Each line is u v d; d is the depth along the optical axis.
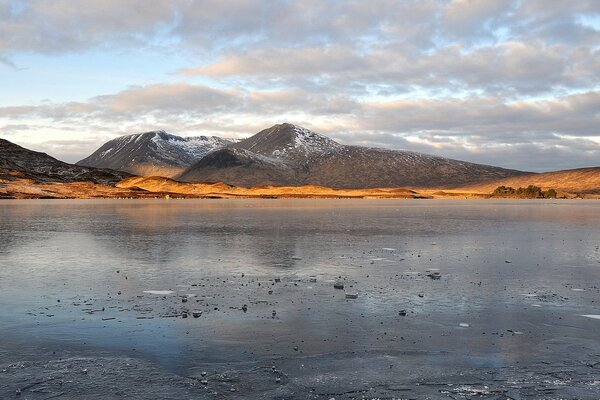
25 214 69.19
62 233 41.22
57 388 10.58
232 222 54.72
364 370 11.56
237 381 10.95
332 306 16.94
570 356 12.46
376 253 29.61
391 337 13.80
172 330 14.33
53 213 72.00
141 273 22.77
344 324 14.94
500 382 10.95
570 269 24.16
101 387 10.62
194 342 13.34
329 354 12.52
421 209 97.44
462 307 16.89
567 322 15.20
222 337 13.74
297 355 12.45
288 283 20.64
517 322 15.21
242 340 13.51
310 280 21.22
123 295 18.42
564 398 10.19
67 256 28.00
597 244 34.44
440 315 15.91
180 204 115.56
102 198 174.62
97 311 16.20
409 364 11.91
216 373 11.36
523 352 12.71
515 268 24.41
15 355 12.42
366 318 15.57
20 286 19.88
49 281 20.89
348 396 10.27
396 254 29.25
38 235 39.56
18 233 41.09
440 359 12.23
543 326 14.81
